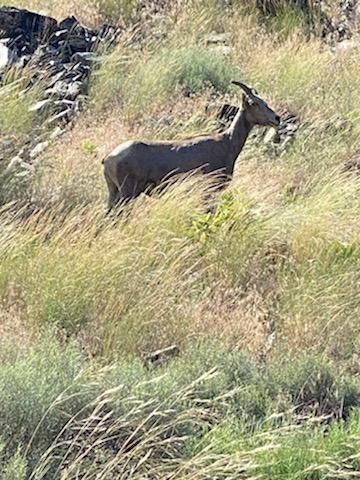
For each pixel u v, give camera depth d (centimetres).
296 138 2675
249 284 1828
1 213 2075
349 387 1473
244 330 1636
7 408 1238
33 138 2575
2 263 1709
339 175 2309
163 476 1181
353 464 1262
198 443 1258
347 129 2725
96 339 1570
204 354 1490
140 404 1287
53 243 1783
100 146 2539
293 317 1680
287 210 2066
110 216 1953
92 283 1655
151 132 2641
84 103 2869
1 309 1628
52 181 2273
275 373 1475
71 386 1255
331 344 1636
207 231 1903
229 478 1133
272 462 1200
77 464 1170
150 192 2061
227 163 2148
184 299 1694
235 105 2831
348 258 1880
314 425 1375
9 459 1167
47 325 1563
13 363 1371
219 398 1303
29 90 2817
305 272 1838
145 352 1568
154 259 1781
